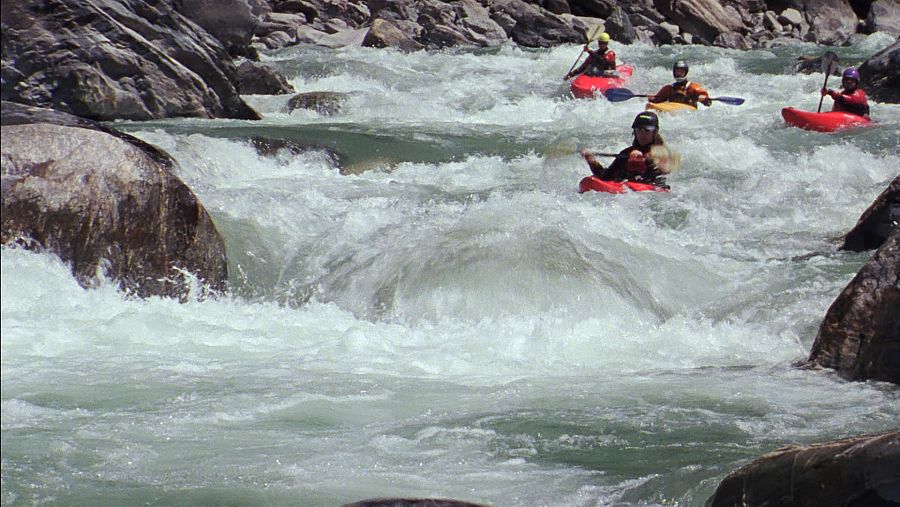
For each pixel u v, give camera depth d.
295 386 10.66
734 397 10.45
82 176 13.50
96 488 8.23
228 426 9.54
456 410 10.05
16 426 9.34
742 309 13.95
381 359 11.82
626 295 14.28
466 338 12.98
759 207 18.14
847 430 9.50
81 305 12.85
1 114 15.32
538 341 12.80
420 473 8.57
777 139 23.05
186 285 14.05
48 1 22.89
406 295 14.27
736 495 7.07
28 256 12.98
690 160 20.95
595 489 8.27
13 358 11.11
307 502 8.03
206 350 11.84
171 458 8.80
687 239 16.48
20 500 7.98
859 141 22.56
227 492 8.19
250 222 15.91
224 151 19.34
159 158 16.69
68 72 22.84
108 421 9.55
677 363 12.12
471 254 14.73
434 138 22.81
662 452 8.95
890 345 10.93
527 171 20.81
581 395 10.54
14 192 13.08
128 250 13.60
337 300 14.53
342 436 9.36
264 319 13.39
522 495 8.15
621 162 19.33
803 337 12.98
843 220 17.56
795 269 15.05
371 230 15.86
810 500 6.61
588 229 15.66
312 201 16.97
